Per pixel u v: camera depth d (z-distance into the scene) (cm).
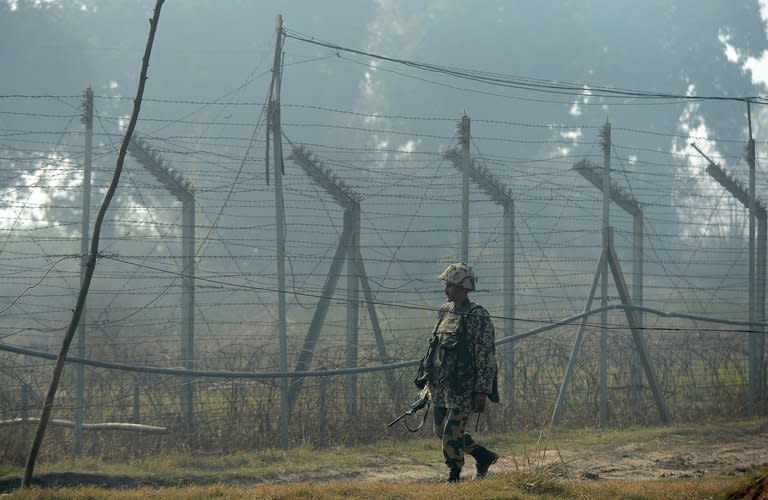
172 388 2758
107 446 2606
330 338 3525
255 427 2753
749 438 3102
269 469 2466
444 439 2017
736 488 1630
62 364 1864
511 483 1827
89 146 2669
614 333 3422
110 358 2848
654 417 3403
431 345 2064
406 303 3525
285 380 2750
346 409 2911
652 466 2570
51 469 2367
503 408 3122
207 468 2486
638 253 3491
